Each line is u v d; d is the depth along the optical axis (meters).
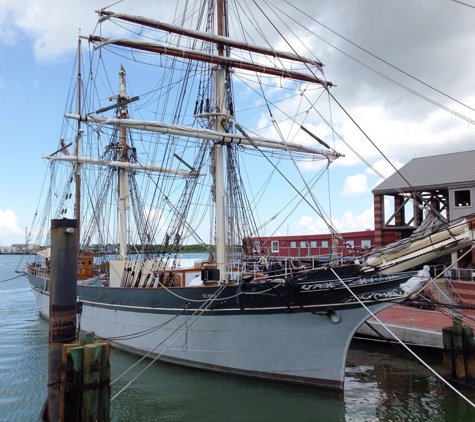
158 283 20.34
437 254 14.01
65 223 13.75
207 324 17.48
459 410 14.66
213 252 22.83
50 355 13.23
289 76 20.02
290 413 14.43
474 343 16.91
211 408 14.84
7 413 14.96
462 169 37.66
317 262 18.77
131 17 19.50
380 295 14.38
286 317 15.91
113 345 22.11
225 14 22.39
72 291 13.71
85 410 11.85
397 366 19.70
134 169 32.75
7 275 100.88
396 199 41.12
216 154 20.27
